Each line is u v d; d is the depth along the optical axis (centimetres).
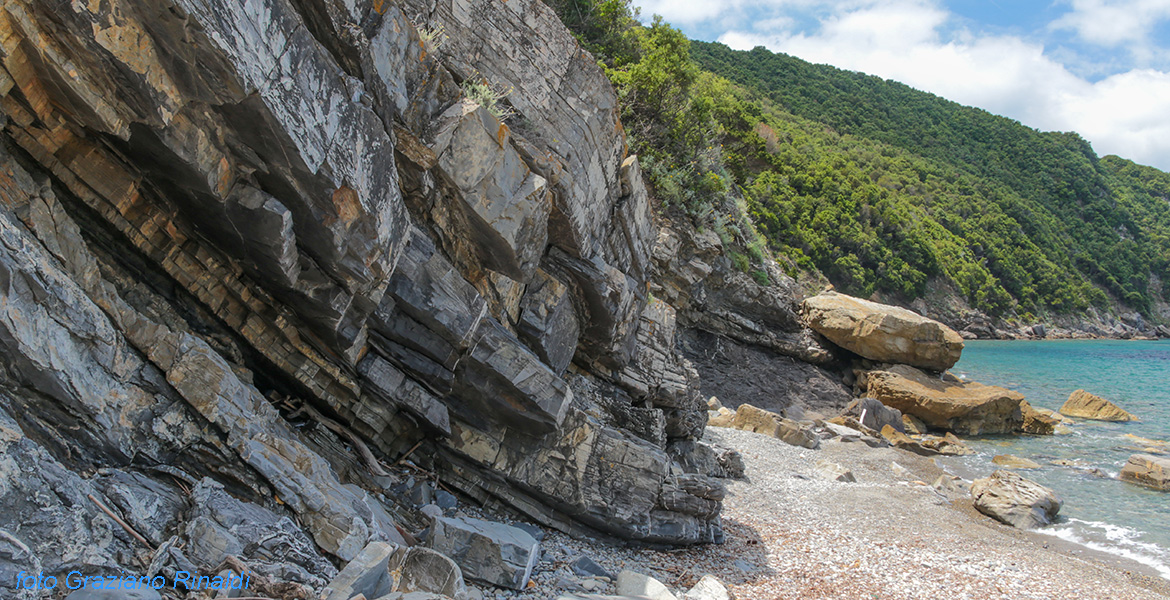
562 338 1444
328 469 893
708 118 3131
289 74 693
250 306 946
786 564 1407
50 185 720
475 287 1216
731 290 3481
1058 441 3291
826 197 7712
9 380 640
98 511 634
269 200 766
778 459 2439
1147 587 1523
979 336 8812
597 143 1420
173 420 762
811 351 3809
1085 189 14350
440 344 1088
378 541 791
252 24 637
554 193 1253
